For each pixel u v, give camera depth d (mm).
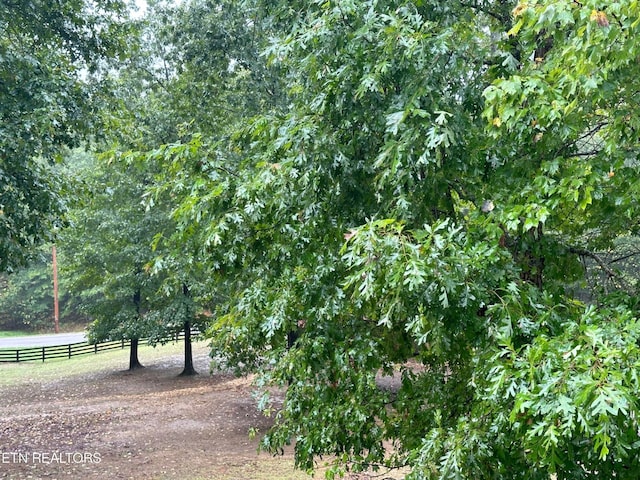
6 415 16219
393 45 3668
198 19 12914
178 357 28375
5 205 9547
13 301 47906
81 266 22000
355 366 4949
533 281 4449
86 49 12086
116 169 18609
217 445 13055
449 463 3113
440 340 3404
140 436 13766
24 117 9375
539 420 2578
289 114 4570
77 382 22656
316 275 4348
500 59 4254
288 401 5309
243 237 4234
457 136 3762
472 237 3701
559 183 3441
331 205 4328
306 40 3957
